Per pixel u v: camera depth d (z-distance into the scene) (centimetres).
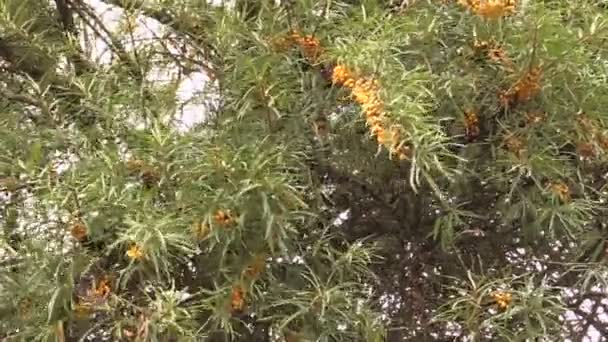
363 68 120
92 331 127
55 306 124
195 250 120
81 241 125
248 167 121
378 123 116
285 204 122
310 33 129
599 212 135
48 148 133
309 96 128
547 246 136
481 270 129
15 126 138
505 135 128
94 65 141
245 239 124
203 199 121
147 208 121
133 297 123
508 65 126
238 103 129
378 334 124
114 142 130
